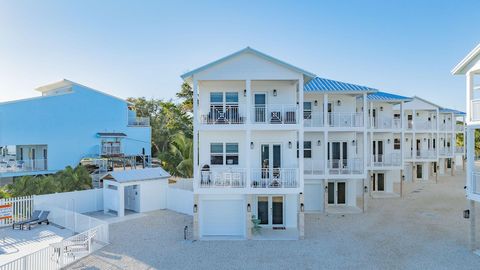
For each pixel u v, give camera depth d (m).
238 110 18.48
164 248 15.68
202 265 13.69
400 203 26.25
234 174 17.62
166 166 33.78
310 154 24.02
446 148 40.06
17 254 14.82
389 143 30.25
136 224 19.92
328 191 24.98
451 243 16.34
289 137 18.67
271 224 19.09
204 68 16.92
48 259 12.74
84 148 36.16
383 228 19.05
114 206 22.45
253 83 18.62
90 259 14.25
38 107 32.62
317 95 23.73
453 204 25.89
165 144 52.06
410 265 13.65
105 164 35.38
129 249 15.51
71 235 17.61
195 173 17.00
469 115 15.23
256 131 18.58
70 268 13.27
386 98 27.45
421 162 39.47
